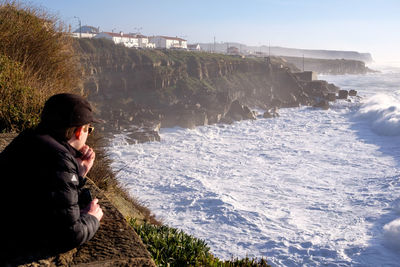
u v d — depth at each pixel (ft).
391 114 177.06
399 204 73.82
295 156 131.54
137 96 303.07
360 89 395.96
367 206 75.87
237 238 62.95
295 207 78.48
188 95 312.71
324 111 258.37
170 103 300.40
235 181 101.45
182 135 198.80
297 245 59.52
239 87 356.79
